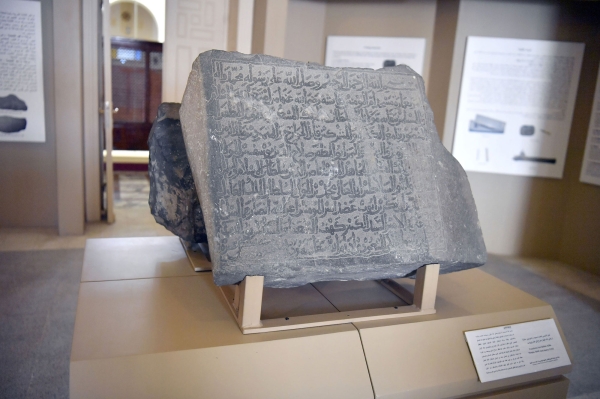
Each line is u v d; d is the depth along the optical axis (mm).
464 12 4266
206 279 1889
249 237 1434
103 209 4996
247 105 1515
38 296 2998
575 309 3338
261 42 4496
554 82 4234
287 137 1532
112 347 1327
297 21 4727
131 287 1748
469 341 1672
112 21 8906
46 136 4434
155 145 2004
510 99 4328
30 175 4473
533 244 4543
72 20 3980
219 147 1458
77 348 1308
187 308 1618
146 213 5309
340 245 1521
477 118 4398
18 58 4191
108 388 1240
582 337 2914
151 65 9086
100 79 4672
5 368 2215
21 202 4500
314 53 4852
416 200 1649
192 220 2012
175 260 2084
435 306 1820
